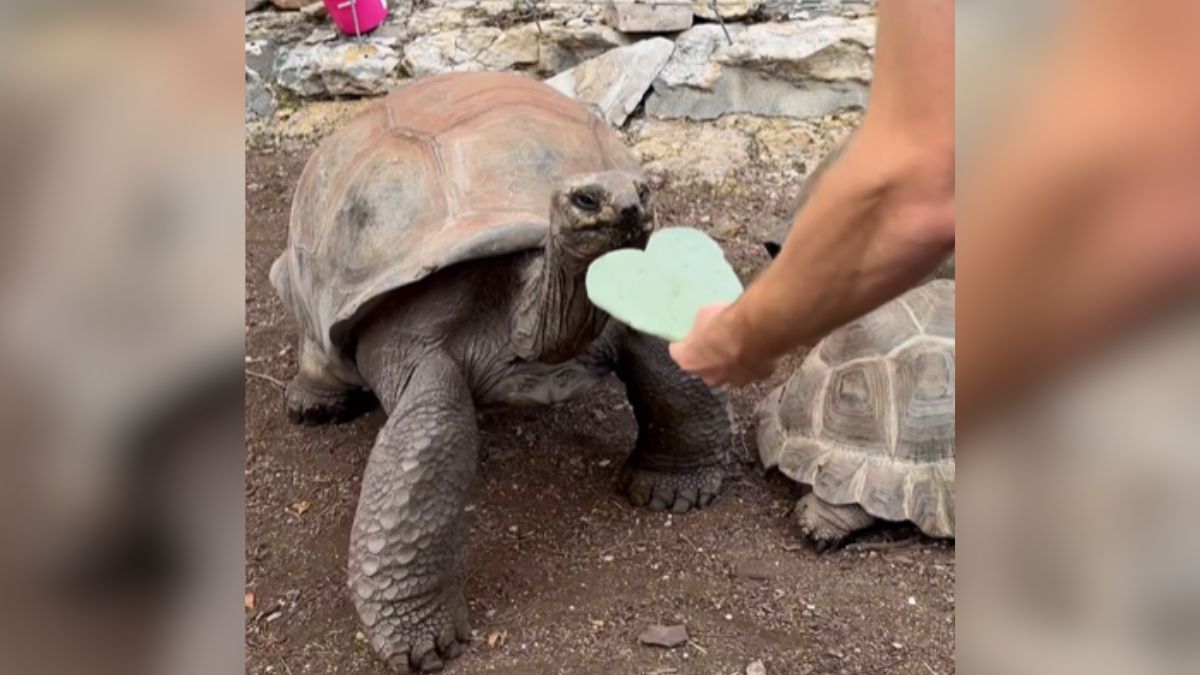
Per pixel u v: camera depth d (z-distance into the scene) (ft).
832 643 5.65
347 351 6.57
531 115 6.48
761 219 10.73
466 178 6.05
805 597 6.03
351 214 6.21
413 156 6.24
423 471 5.54
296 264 6.89
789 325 2.99
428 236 5.86
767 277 3.00
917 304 6.82
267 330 9.42
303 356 7.79
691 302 3.66
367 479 5.65
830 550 6.39
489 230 5.75
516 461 7.45
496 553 6.49
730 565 6.33
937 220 2.45
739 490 7.07
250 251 10.66
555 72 13.04
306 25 13.70
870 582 6.15
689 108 12.45
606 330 6.40
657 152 11.96
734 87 12.45
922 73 2.33
